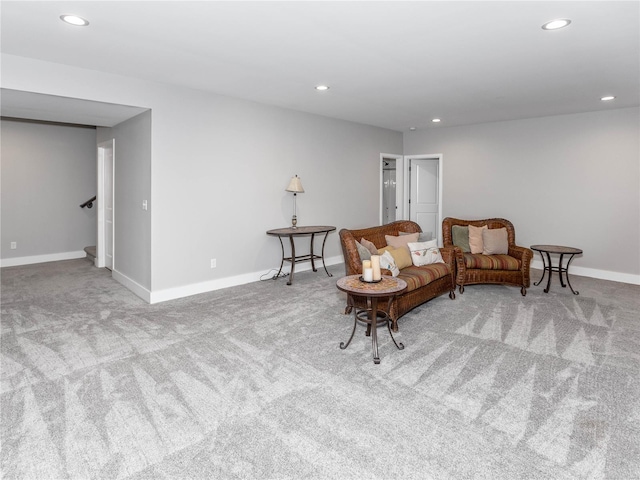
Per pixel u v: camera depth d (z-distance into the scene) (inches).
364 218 268.5
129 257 190.7
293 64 138.6
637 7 95.3
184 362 111.5
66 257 268.1
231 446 75.9
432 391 96.5
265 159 206.2
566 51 125.1
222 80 159.2
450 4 94.1
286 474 68.7
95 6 95.3
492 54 127.8
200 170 179.9
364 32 110.2
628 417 85.3
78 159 269.4
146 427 81.6
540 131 233.5
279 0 92.3
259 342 126.3
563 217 228.8
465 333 134.8
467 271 189.8
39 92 134.5
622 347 122.5
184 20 103.1
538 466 70.8
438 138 276.5
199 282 184.4
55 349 119.6
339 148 246.5
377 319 123.1
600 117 213.2
